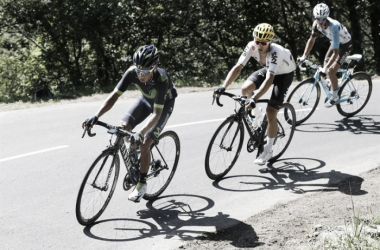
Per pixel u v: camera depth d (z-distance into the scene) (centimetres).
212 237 478
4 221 511
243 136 653
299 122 883
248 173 656
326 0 2241
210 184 618
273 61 606
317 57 2475
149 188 575
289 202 553
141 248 458
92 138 814
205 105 1053
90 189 500
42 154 731
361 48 2286
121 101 1131
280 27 2555
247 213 529
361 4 2220
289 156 720
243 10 2353
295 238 468
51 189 597
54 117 973
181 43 2478
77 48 2212
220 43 2512
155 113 506
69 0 1797
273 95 640
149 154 530
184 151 740
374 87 1227
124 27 2150
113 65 2294
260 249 450
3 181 622
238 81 1540
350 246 424
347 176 630
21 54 2273
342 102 902
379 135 811
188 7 2184
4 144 787
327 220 503
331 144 770
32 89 2250
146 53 477
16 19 1903
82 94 1368
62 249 457
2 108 1097
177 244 463
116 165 528
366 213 512
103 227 502
